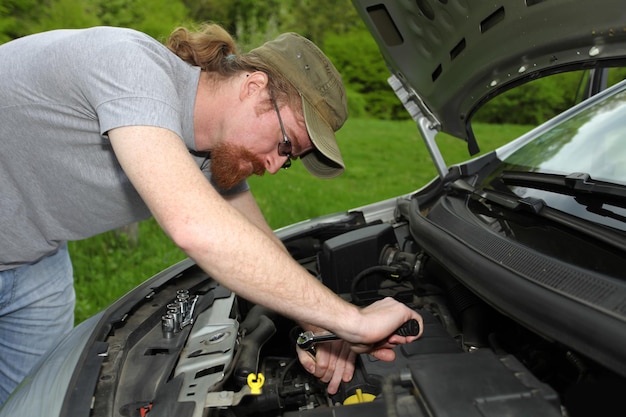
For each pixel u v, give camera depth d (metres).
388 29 1.97
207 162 1.67
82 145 1.44
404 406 0.99
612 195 1.37
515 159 2.00
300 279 1.12
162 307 1.66
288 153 1.46
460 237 1.52
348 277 1.90
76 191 1.57
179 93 1.32
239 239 1.05
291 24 8.84
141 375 1.35
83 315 3.81
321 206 5.87
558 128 2.00
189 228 1.03
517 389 0.94
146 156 1.05
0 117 1.44
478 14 1.64
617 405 1.11
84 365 1.34
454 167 2.19
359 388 1.41
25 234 1.71
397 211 2.29
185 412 1.18
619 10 1.35
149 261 4.43
